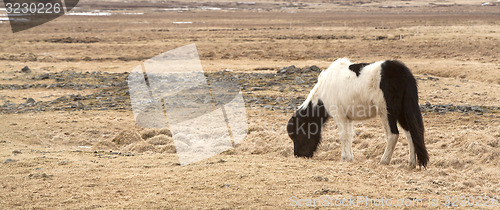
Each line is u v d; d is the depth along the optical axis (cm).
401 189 724
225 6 16188
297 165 862
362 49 3969
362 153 1090
